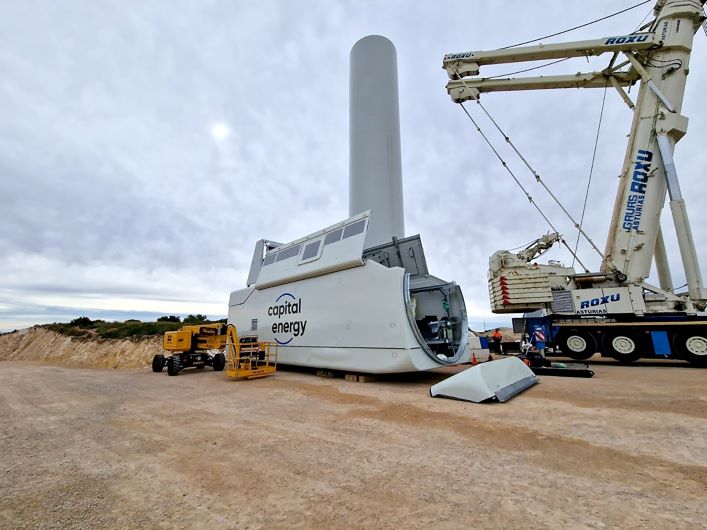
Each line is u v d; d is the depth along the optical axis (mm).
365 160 16125
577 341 13984
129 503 2959
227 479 3395
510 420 5312
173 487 3250
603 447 4090
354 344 10305
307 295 12312
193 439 4738
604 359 15016
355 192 16219
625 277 13539
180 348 15281
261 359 12391
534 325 14945
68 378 13500
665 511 2652
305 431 5008
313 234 12945
